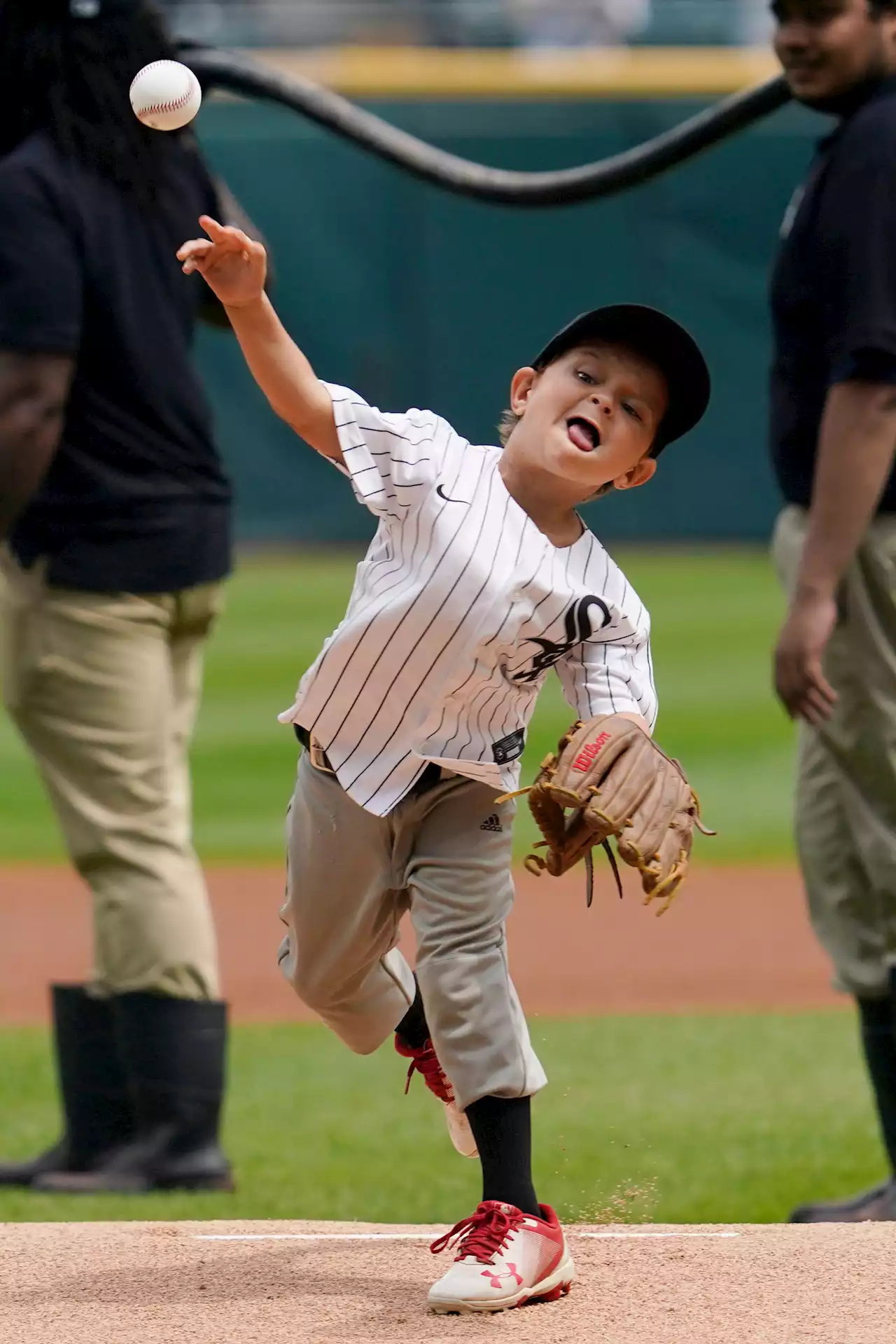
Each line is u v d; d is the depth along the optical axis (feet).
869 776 48.29
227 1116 64.59
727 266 241.35
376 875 36.11
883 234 45.80
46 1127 63.05
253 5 258.78
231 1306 34.65
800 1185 54.13
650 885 34.42
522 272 241.76
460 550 34.06
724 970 88.58
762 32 250.37
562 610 34.78
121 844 53.67
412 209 240.94
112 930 53.78
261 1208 51.98
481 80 239.50
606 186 60.75
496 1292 33.58
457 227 241.14
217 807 126.93
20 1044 75.05
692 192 239.71
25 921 99.86
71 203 51.96
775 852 115.75
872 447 45.70
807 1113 63.10
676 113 239.50
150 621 53.98
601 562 35.88
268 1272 37.01
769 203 239.30
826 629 46.11
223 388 244.42
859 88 48.26
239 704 163.32
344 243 241.76
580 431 34.60
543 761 34.88
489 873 35.27
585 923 100.48
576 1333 32.63
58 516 52.95
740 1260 37.17
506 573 34.22
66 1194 53.06
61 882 110.22
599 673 35.76
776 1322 33.12
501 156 239.91
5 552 53.78
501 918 35.40
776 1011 80.18
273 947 92.89
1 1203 52.19
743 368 245.04
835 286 46.55
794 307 48.65
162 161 54.08
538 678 35.78
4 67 52.70
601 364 34.73
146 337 53.47
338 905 36.52
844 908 49.90
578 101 239.50
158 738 54.29
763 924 98.73
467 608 34.09
